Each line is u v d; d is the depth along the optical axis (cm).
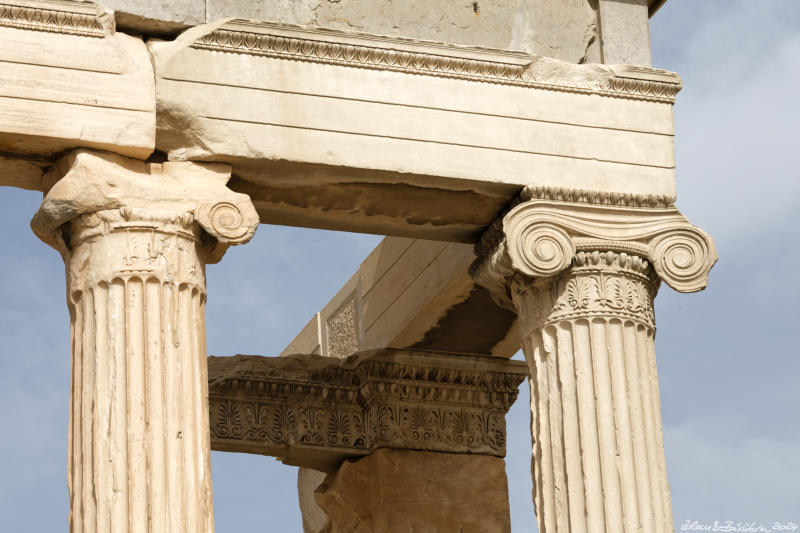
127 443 1585
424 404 2277
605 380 1770
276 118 1755
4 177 1722
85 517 1577
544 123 1852
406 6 1866
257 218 1708
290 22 1805
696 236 1855
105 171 1673
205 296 1700
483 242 1916
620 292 1812
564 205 1825
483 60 1844
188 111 1722
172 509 1577
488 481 2267
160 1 1759
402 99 1806
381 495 2219
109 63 1703
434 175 1792
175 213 1680
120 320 1631
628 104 1894
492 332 2247
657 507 1741
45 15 1692
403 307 2236
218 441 2208
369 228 1908
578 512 1725
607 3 1947
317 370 2272
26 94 1662
